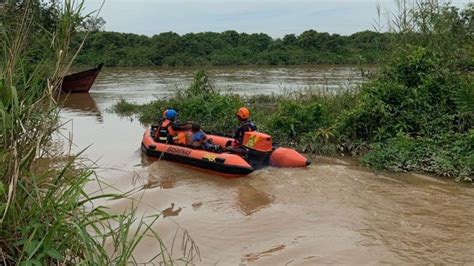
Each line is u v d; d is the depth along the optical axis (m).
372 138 9.91
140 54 44.44
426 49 10.73
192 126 9.19
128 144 10.86
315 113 10.97
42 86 3.33
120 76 33.16
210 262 4.77
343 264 4.71
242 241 5.32
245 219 6.02
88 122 14.27
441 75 10.12
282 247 5.16
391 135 9.64
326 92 13.66
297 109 11.09
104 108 17.44
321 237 5.43
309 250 5.06
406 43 11.62
